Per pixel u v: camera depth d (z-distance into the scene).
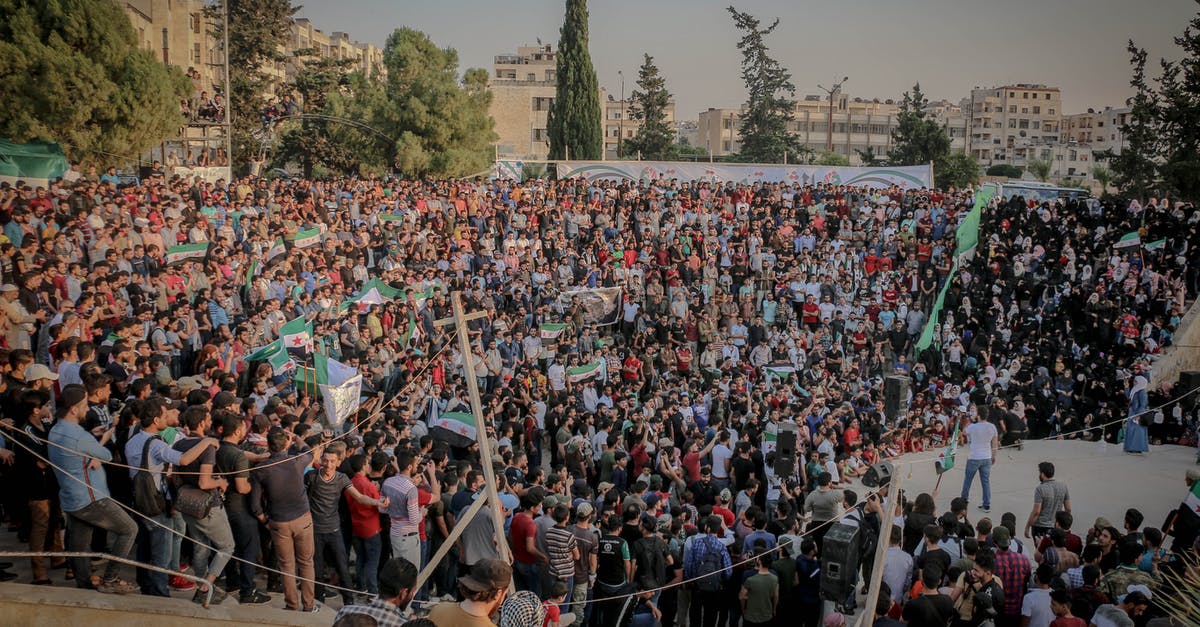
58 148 24.58
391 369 18.42
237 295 19.39
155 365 12.55
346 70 56.81
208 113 33.22
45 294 14.80
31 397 8.28
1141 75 49.50
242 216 23.67
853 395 22.02
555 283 26.44
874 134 129.25
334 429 14.70
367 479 9.78
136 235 19.44
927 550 10.53
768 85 80.56
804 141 127.75
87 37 25.30
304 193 26.94
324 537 9.40
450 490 10.75
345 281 22.94
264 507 8.84
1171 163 37.78
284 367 15.54
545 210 29.16
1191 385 21.12
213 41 58.38
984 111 150.50
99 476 8.17
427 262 25.23
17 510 9.20
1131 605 8.70
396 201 27.58
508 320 22.77
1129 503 16.94
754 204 32.28
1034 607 9.36
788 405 17.91
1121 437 20.98
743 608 10.20
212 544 8.43
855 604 11.56
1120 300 25.08
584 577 10.12
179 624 8.22
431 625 4.92
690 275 28.05
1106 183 77.06
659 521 11.89
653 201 30.14
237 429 8.62
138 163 30.14
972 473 16.22
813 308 26.55
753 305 27.58
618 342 26.16
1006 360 23.91
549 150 56.94
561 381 20.62
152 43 49.31
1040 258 28.09
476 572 5.61
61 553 7.23
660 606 11.05
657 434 16.28
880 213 31.12
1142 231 27.19
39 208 18.67
